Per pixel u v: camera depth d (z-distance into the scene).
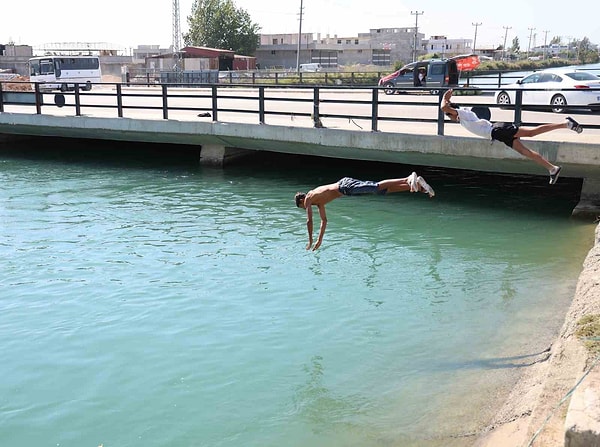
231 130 19.44
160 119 20.94
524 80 23.66
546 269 11.11
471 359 7.63
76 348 8.05
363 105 29.28
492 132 9.13
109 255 12.02
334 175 20.05
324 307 9.50
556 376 5.12
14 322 8.87
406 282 10.61
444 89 15.28
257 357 7.81
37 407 6.66
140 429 6.25
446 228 13.95
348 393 6.89
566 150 14.06
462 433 5.89
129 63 78.19
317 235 13.46
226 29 93.94
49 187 18.66
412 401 6.65
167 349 8.03
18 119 23.20
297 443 5.96
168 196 17.30
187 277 10.81
